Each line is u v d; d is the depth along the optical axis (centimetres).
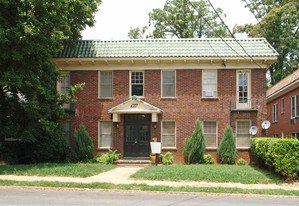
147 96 2262
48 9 1806
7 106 1989
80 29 2345
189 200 1102
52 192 1221
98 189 1278
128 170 1855
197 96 2245
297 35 4050
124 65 2278
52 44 1792
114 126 2261
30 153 2136
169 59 2203
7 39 1620
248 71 2236
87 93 2291
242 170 1742
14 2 1705
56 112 1977
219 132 2222
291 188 1369
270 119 3453
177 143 2230
